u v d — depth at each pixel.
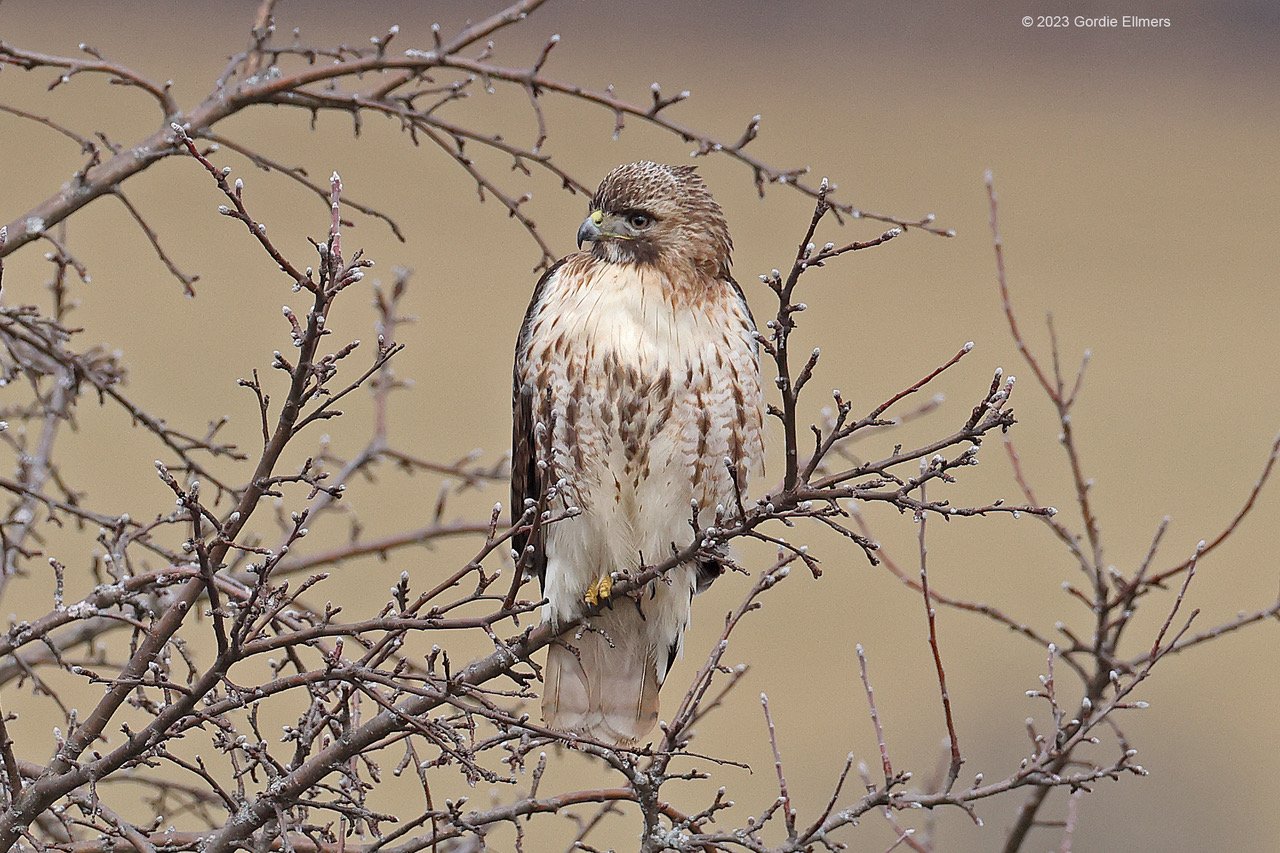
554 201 34.66
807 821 18.81
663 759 7.76
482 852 9.41
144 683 7.11
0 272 8.19
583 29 43.19
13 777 7.52
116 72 9.53
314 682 7.25
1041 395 30.44
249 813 7.54
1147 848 17.83
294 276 6.62
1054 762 8.91
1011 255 38.53
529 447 10.70
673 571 10.45
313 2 39.53
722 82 44.19
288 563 11.20
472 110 38.84
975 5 47.03
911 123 44.41
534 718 12.63
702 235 10.49
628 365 10.15
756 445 10.51
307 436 24.56
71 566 18.89
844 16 45.59
